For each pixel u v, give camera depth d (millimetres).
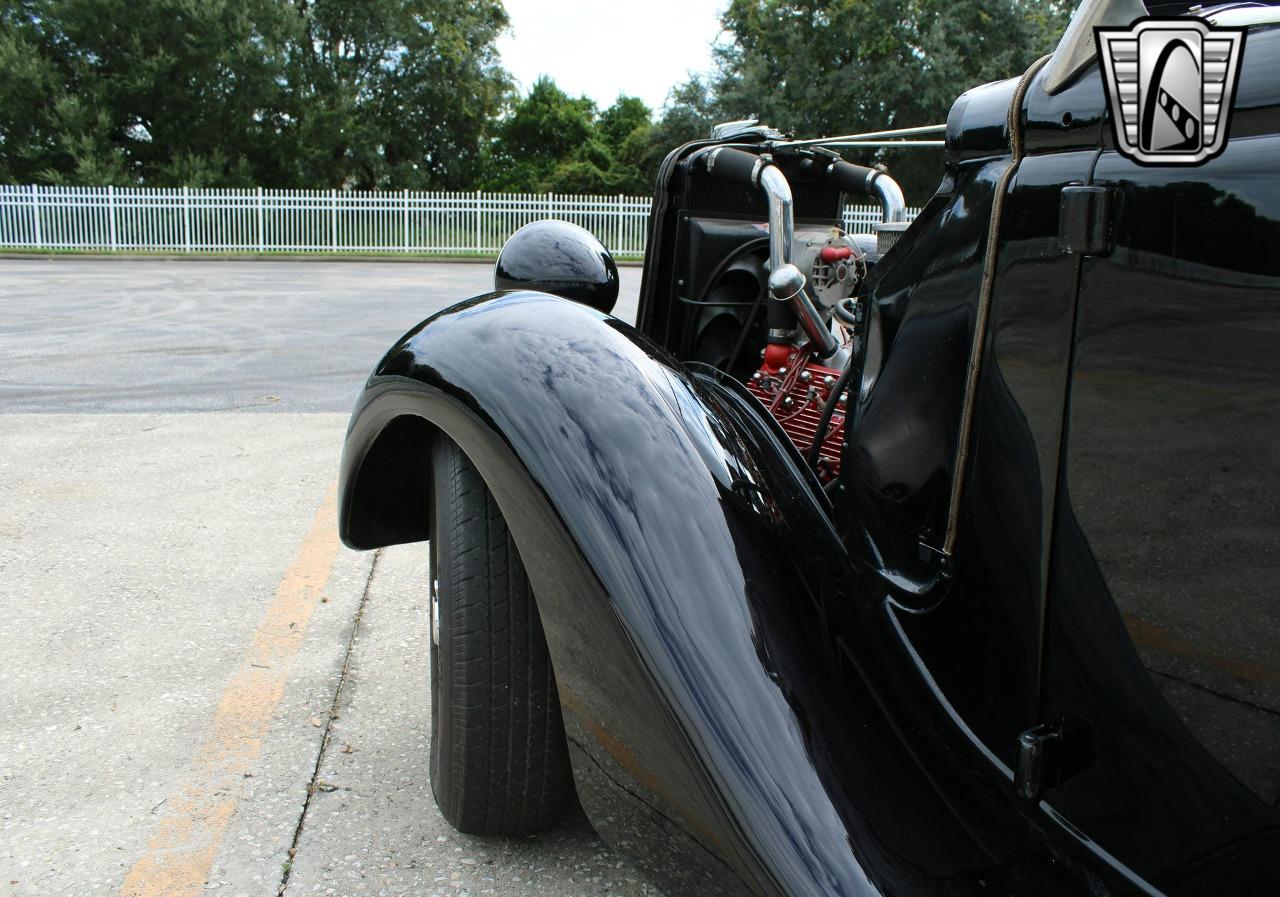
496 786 1817
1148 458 959
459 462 1766
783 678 1184
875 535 1428
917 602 1315
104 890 1854
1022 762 1126
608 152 45406
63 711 2510
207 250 25031
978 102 1201
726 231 2943
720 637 1202
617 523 1281
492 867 1938
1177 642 959
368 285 16922
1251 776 914
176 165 30641
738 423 1562
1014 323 1102
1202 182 886
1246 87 852
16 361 8133
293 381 7387
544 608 1416
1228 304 872
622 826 1370
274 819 2086
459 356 1567
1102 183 981
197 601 3242
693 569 1249
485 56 39562
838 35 30234
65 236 24562
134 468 4836
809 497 1557
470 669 1738
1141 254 941
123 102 31125
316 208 25266
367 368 8062
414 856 1971
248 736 2420
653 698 1202
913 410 1312
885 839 1073
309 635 3012
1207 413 898
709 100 33781
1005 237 1109
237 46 31141
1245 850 935
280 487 4570
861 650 1294
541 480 1355
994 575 1176
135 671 2738
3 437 5418
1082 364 1017
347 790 2199
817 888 1037
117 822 2064
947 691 1273
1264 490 859
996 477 1150
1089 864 1075
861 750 1155
